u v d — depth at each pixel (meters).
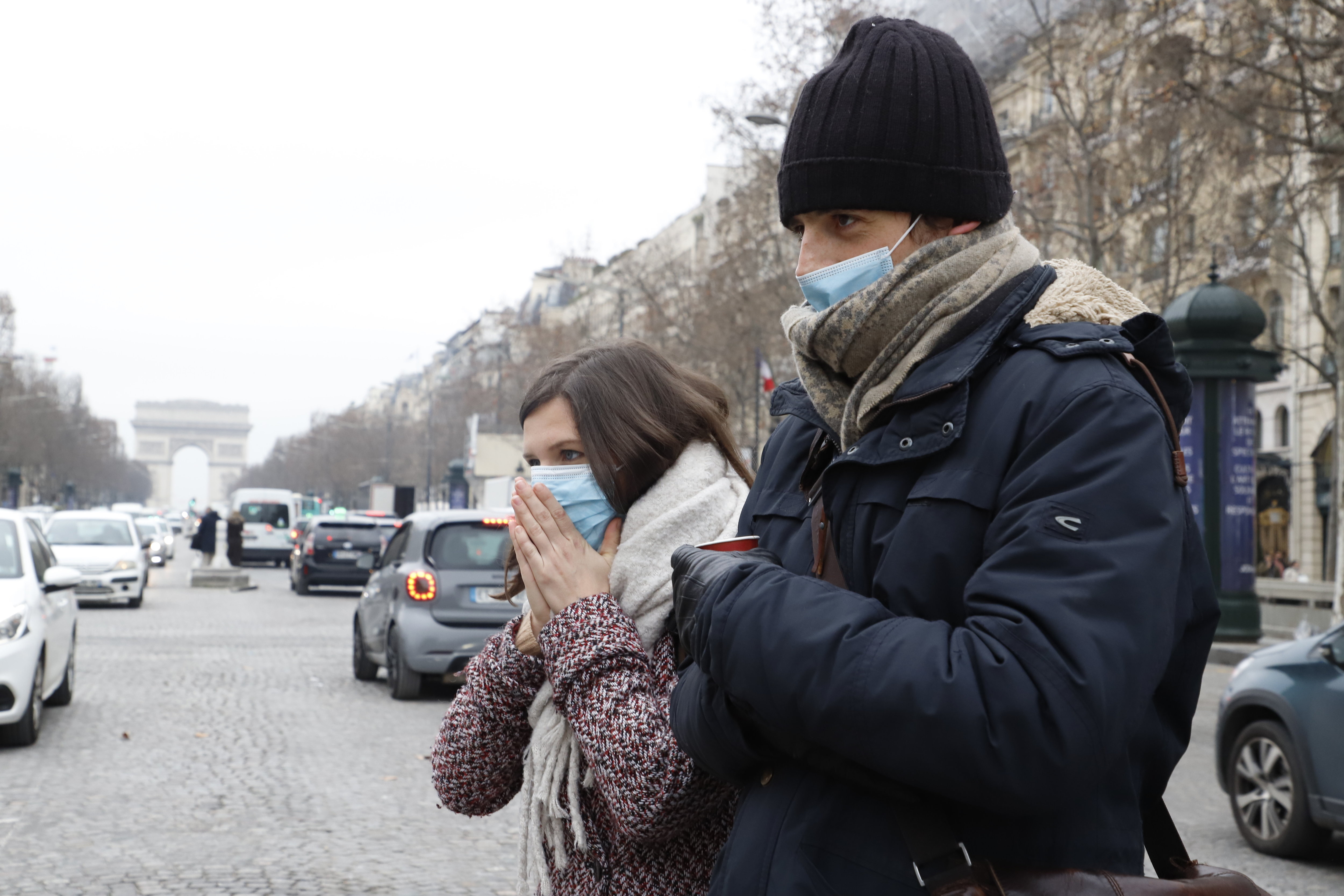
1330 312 32.03
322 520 30.30
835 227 1.54
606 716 1.75
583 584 1.87
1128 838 1.35
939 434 1.39
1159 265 24.95
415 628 11.81
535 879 1.94
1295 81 18.08
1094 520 1.25
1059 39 24.52
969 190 1.48
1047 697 1.18
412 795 7.65
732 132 29.69
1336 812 6.34
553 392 2.05
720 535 1.95
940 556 1.35
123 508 65.69
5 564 9.64
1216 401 19.53
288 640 18.39
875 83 1.48
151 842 6.31
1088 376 1.34
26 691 8.94
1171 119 21.59
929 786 1.22
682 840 1.84
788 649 1.29
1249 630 19.36
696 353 41.66
